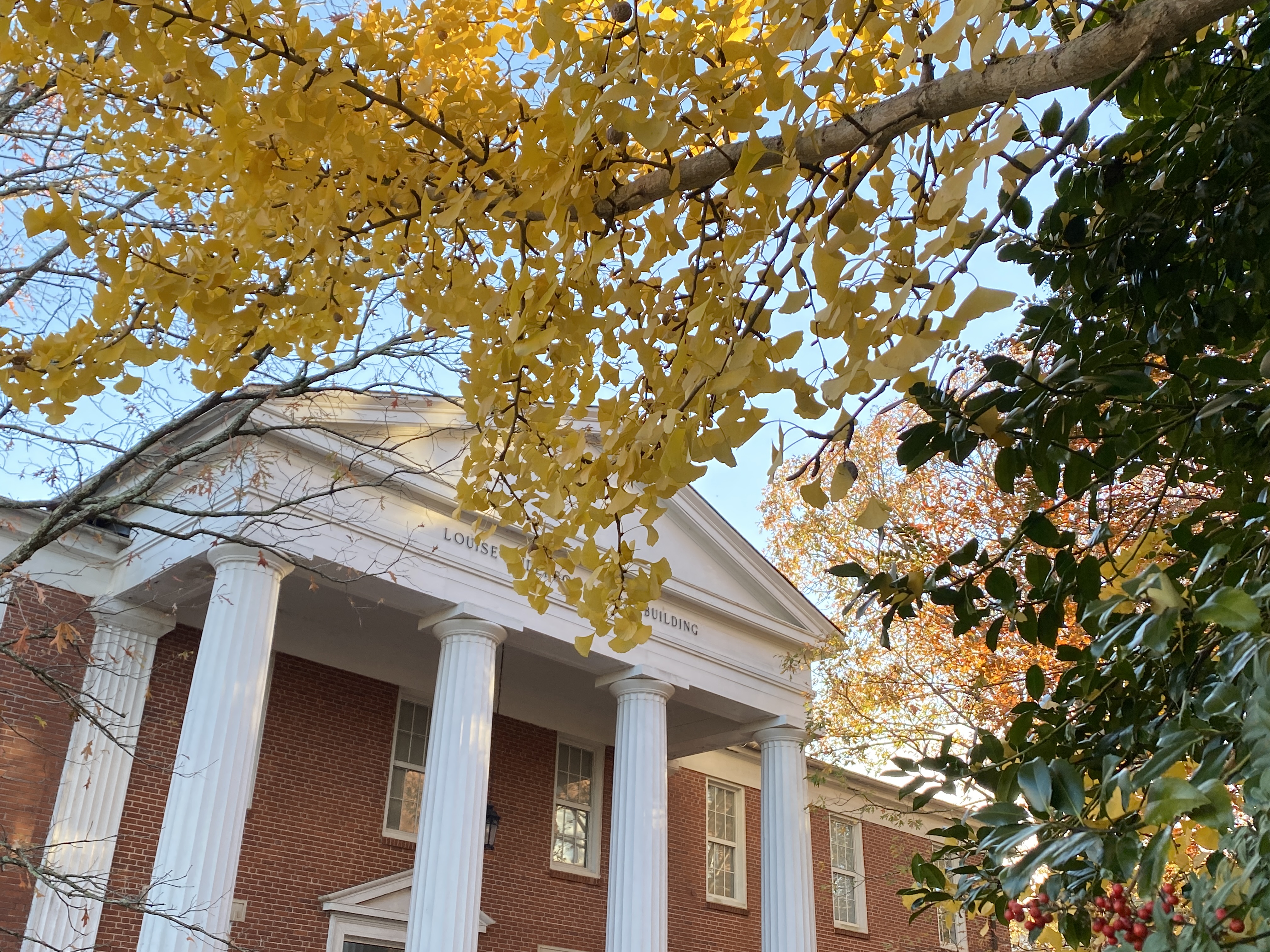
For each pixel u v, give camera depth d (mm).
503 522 3785
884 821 24250
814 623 18391
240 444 10836
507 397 3535
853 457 14656
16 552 6965
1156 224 3482
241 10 2477
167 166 3307
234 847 10234
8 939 11062
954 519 12734
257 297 3111
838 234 2080
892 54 2846
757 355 2324
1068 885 2352
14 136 7672
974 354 6398
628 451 2906
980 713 12578
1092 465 3047
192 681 11719
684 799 20469
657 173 2871
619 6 2508
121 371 3057
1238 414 3021
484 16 3561
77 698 11719
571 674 17250
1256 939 1565
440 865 11734
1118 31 2139
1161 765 1787
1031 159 2016
